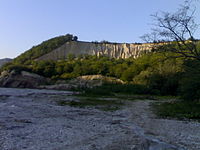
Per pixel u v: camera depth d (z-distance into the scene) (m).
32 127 11.63
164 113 19.31
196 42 24.08
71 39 176.50
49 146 8.39
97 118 15.92
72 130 11.34
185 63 27.56
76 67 104.81
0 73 95.75
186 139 10.27
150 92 55.31
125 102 32.06
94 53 154.25
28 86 87.06
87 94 46.72
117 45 157.62
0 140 8.79
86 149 8.17
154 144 9.20
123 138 10.01
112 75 101.50
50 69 104.12
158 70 57.50
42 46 158.25
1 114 15.55
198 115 17.62
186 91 28.56
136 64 88.19
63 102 28.19
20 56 147.00
